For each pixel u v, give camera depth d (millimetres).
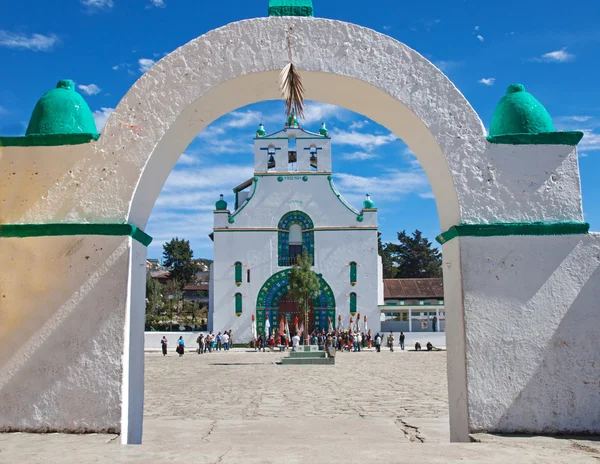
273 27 6527
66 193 6332
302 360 24766
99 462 4871
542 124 6590
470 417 6062
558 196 6398
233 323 38375
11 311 6164
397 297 44156
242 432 8328
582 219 6375
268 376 18938
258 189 39781
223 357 30016
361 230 39250
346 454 5430
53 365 6062
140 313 6746
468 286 6238
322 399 12719
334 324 38344
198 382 16938
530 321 6203
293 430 8547
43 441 5648
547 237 6324
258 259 39000
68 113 6598
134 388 6480
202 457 5219
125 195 6293
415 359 27953
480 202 6355
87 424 5961
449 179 6445
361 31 6570
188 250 67750
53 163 6398
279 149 40250
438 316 39781
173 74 6477
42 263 6219
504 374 6121
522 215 6355
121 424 5961
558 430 6047
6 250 6262
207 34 6535
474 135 6457
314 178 39938
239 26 6539
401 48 6566
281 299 38875
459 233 6289
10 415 6020
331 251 39094
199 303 58062
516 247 6305
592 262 6297
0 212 6336
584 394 6102
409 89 6488
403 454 5297
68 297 6156
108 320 6105
